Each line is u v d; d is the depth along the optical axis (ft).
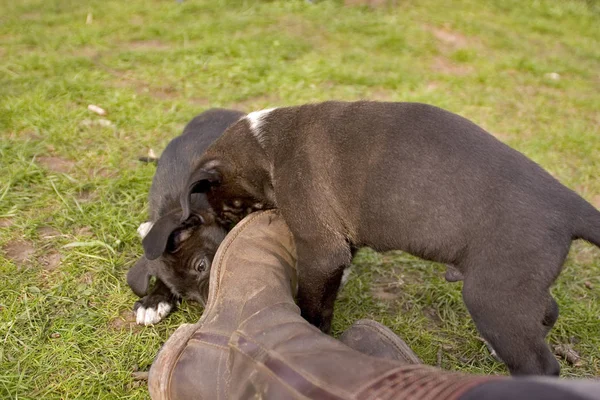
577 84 5.52
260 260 2.58
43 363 2.60
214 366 2.20
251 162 2.99
